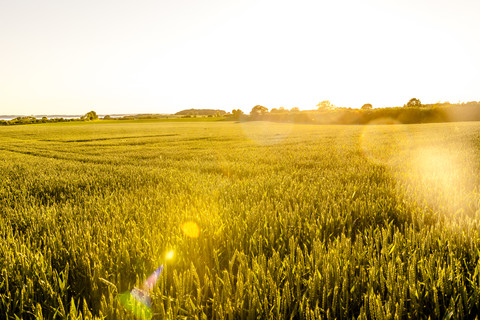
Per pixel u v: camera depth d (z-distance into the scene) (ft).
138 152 48.80
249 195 13.83
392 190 13.52
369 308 4.91
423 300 5.41
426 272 5.74
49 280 6.33
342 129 123.44
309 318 4.72
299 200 12.50
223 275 6.09
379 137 65.10
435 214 9.93
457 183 15.25
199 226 9.46
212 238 8.33
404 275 5.76
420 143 44.01
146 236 8.54
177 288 5.61
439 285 5.50
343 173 20.07
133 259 7.12
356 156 31.71
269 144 58.39
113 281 6.25
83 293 6.32
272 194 14.20
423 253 6.75
